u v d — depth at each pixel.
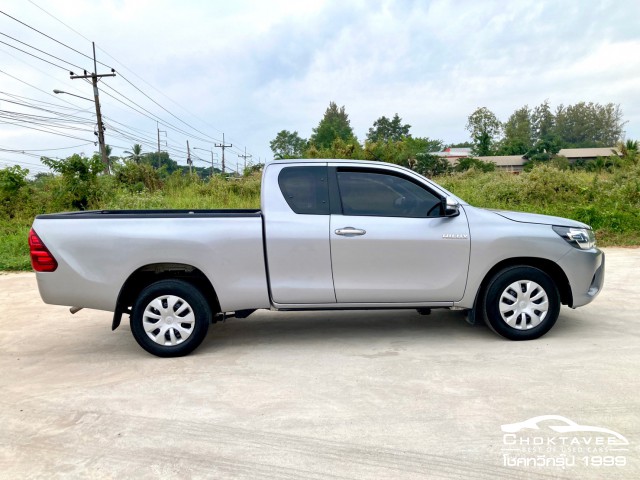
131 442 2.95
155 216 4.39
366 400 3.41
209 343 4.81
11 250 10.42
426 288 4.45
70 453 2.85
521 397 3.37
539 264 4.62
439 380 3.70
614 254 9.19
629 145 26.33
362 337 4.84
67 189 15.36
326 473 2.58
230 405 3.40
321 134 85.19
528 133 111.81
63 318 5.96
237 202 17.00
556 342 4.48
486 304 4.52
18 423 3.22
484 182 17.39
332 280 4.40
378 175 4.56
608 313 5.42
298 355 4.38
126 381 3.89
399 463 2.65
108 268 4.30
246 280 4.38
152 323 4.38
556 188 14.86
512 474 2.53
